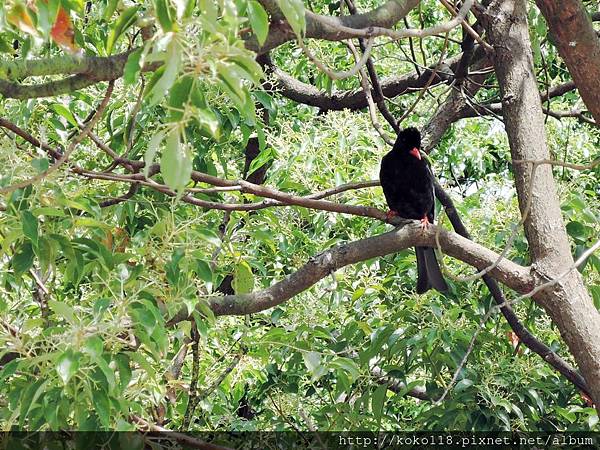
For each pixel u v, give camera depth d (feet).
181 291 21.38
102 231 22.06
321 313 33.27
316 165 36.32
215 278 27.37
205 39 13.35
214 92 27.96
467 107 40.68
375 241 25.50
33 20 15.72
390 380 31.04
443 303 31.86
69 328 18.15
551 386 31.45
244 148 40.24
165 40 12.95
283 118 49.73
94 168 29.60
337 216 36.68
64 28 17.76
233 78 13.25
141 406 21.62
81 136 18.66
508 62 27.09
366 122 38.09
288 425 32.94
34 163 19.90
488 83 49.73
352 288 34.01
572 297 24.75
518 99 26.71
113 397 18.60
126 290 20.72
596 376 24.36
